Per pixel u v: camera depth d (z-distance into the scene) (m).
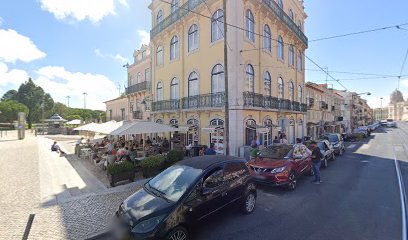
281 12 18.72
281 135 17.20
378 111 133.88
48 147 20.09
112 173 8.61
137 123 11.94
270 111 16.94
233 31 13.98
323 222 5.67
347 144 24.02
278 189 8.41
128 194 7.64
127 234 4.25
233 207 5.71
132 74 28.72
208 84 15.69
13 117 49.25
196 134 16.72
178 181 5.10
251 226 5.46
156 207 4.42
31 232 5.11
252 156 12.05
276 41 18.62
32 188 8.30
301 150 9.91
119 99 32.00
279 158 8.89
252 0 15.18
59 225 5.45
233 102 13.88
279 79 19.09
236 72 13.90
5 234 5.02
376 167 12.15
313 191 8.15
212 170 5.38
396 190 8.13
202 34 16.25
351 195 7.66
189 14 17.02
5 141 25.48
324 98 34.31
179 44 18.44
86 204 6.75
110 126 13.95
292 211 6.37
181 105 17.70
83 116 64.25
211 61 15.48
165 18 19.72
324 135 17.55
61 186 8.61
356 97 60.84
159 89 21.39
